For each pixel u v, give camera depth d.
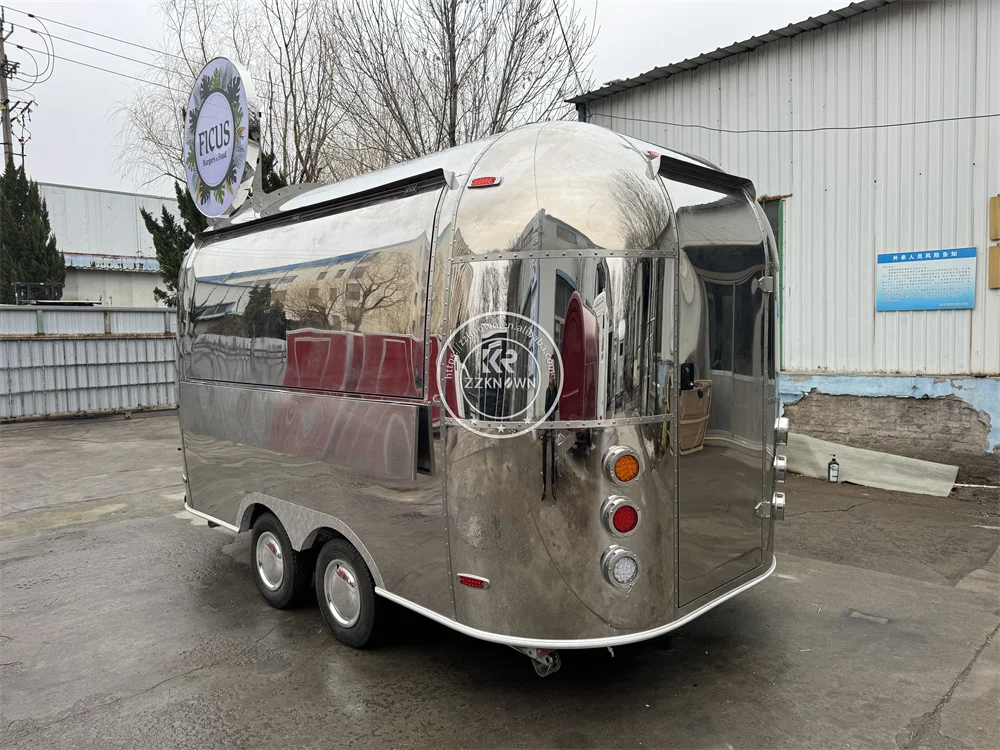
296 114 13.85
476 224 2.86
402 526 3.20
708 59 7.82
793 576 4.68
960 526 5.66
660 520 2.88
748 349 3.39
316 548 4.21
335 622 3.83
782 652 3.62
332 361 3.60
